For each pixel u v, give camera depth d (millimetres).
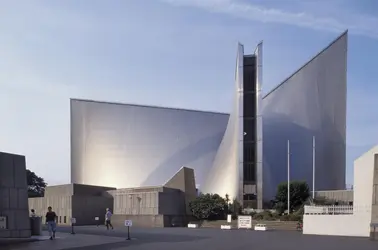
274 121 61781
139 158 67938
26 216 18562
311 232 24672
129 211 41156
